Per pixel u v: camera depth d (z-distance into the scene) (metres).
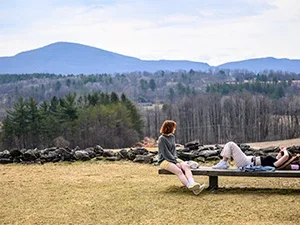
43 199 7.43
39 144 54.88
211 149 11.71
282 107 58.12
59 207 6.85
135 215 6.26
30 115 55.16
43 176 9.73
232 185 8.21
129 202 7.00
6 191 8.16
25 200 7.39
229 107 58.72
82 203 7.05
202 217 6.04
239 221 5.80
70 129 54.56
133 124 56.78
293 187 7.94
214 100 60.75
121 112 55.28
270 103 58.53
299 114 56.47
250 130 56.94
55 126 54.69
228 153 7.57
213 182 7.75
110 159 11.76
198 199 7.04
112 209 6.62
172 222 5.88
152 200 7.08
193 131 58.69
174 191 7.73
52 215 6.41
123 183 8.69
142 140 54.66
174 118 60.12
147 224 5.83
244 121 57.50
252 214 6.09
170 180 8.91
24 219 6.25
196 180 8.95
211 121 58.78
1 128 55.03
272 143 23.61
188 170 7.52
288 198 6.95
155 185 8.37
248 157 7.57
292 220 5.78
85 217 6.26
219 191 7.64
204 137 58.06
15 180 9.30
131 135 54.59
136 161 11.44
